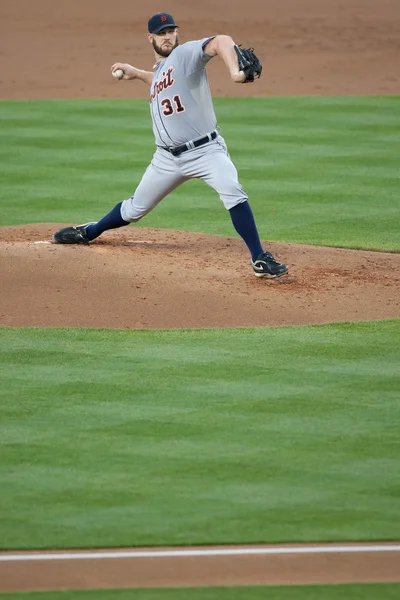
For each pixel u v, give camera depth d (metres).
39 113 67.56
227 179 34.53
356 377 28.16
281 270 34.75
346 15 108.12
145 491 21.95
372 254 39.25
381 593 17.92
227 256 37.81
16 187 50.34
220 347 30.31
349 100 71.38
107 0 114.38
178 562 19.11
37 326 31.73
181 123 34.50
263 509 21.12
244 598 17.73
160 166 35.84
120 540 19.95
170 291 33.94
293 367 28.84
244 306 33.09
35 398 26.84
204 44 33.25
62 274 34.78
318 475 22.64
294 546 19.69
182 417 25.66
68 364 29.14
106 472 22.83
